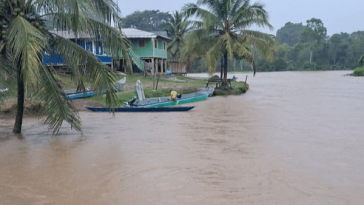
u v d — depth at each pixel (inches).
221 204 259.3
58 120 432.5
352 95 1027.9
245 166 345.4
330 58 4156.0
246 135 484.4
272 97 1004.6
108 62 1282.0
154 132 505.0
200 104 839.7
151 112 702.5
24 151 401.1
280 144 434.0
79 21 400.2
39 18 437.7
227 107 780.0
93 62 448.8
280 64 3870.6
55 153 392.5
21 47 364.8
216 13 1075.3
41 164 352.5
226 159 368.5
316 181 305.1
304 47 4062.5
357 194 277.7
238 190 285.0
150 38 1439.5
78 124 487.2
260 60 3912.4
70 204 260.1
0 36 417.7
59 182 303.0
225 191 282.8
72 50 442.6
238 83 1395.2
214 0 1057.5
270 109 745.6
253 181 304.7
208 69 1048.8
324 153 392.5
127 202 263.3
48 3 398.3
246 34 1071.6
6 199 268.2
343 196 273.9
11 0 421.7
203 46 1108.5
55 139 460.8
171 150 404.2
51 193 279.7
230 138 465.4
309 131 512.1
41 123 581.9
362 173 326.0
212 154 387.5
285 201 264.8
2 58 414.0
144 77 1362.0
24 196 274.1
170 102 790.5
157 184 297.4
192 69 3366.1
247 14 1034.1
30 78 363.3
